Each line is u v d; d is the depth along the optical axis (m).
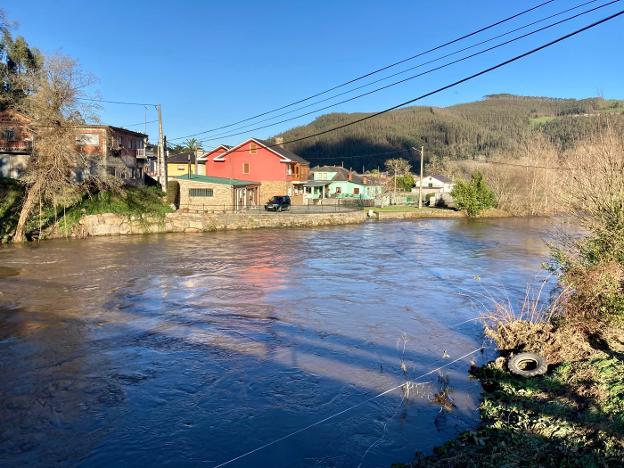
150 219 34.22
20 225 28.16
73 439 7.11
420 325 13.05
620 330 9.32
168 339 11.72
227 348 11.09
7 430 7.35
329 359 10.41
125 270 20.45
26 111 27.95
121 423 7.59
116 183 32.12
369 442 7.02
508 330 10.51
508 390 8.09
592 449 5.62
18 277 18.78
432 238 34.84
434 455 6.43
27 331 12.20
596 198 10.49
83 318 13.45
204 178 46.28
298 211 45.34
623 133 11.98
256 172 53.97
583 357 8.59
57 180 28.00
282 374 9.55
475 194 56.31
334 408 8.10
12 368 9.78
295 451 6.80
